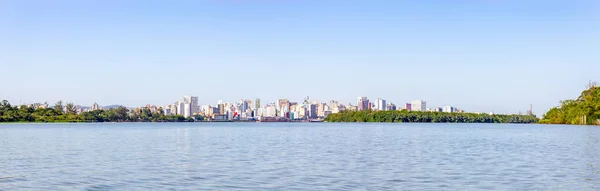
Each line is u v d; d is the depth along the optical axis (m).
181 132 145.12
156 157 55.47
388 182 36.03
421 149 67.56
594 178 37.75
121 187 34.34
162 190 33.06
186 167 45.22
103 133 133.75
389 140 92.38
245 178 38.06
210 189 33.34
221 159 52.91
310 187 33.97
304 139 97.50
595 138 98.25
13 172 42.28
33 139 96.94
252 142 86.50
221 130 170.25
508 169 43.34
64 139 97.12
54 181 37.09
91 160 52.19
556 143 81.31
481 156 56.06
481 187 33.84
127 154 59.78
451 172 41.38
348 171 42.16
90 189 33.66
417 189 33.09
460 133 129.88
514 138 99.44
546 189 33.00
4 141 89.25
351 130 164.50
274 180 37.06
